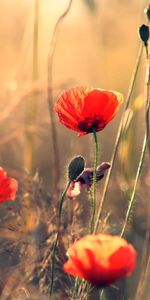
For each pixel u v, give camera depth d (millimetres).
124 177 1130
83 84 1474
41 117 1266
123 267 543
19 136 1212
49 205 989
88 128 713
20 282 852
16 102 1158
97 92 695
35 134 1230
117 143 863
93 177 729
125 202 1126
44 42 1468
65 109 705
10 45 1435
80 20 1438
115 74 1485
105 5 1402
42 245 892
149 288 915
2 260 942
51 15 1433
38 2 1193
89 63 1482
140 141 1251
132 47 1469
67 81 1201
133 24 1444
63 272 870
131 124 1132
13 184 693
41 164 1323
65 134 1404
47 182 1257
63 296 853
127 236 1076
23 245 893
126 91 1489
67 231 917
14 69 1310
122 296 939
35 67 1189
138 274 1030
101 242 548
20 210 955
